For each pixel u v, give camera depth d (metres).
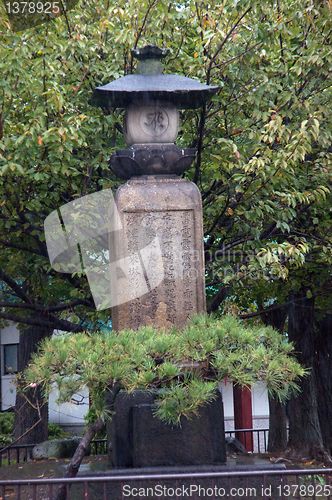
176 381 7.57
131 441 8.34
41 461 12.16
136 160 9.29
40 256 12.04
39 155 10.68
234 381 7.57
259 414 24.47
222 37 10.99
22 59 10.28
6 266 12.40
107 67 11.36
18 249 12.07
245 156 11.05
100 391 7.46
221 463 8.22
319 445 14.12
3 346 25.75
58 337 7.90
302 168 11.63
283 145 10.95
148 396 8.39
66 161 10.73
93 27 11.39
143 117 9.41
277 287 13.29
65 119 10.42
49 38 10.65
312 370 14.45
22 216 11.31
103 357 7.17
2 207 11.24
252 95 11.14
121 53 11.48
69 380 7.15
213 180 11.38
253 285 12.73
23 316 12.96
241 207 11.12
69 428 22.88
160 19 11.36
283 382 7.57
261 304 14.50
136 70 10.88
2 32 9.98
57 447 12.67
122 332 7.93
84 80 11.36
